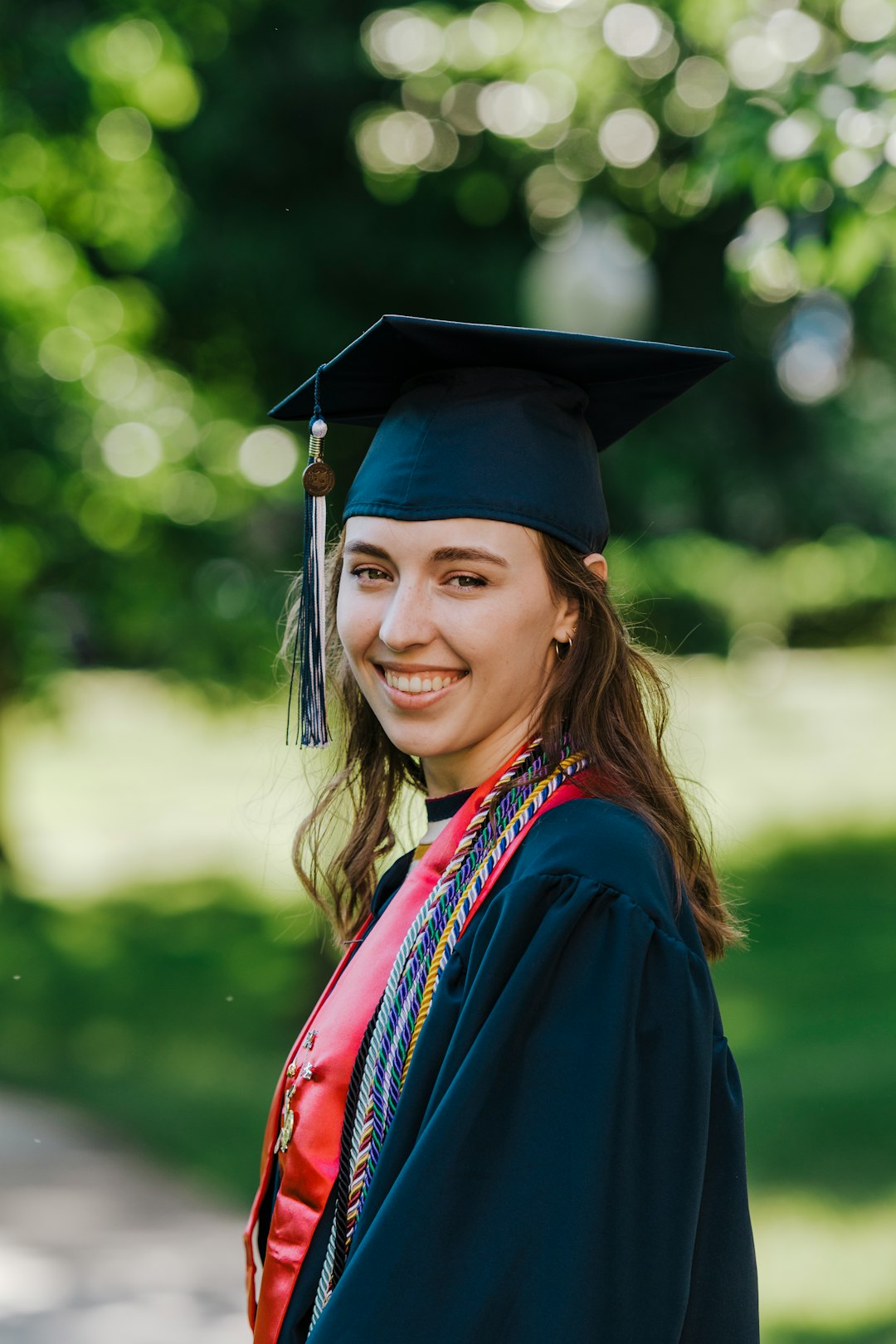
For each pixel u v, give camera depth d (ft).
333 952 33.47
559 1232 4.66
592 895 4.97
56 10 29.73
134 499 32.04
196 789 68.80
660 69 19.43
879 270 30.14
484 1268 4.67
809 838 54.75
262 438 32.09
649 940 4.95
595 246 31.71
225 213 31.73
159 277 31.37
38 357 29.96
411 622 5.53
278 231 31.22
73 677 43.68
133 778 71.36
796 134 13.15
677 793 5.86
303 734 6.47
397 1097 5.27
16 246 28.58
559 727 5.60
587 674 5.66
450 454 5.71
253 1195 23.36
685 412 36.88
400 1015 5.37
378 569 5.74
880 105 12.94
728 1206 5.24
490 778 5.71
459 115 28.48
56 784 70.44
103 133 29.17
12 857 52.44
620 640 5.79
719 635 38.14
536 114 23.41
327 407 6.71
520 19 21.01
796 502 41.70
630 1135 4.78
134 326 31.17
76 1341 17.17
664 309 33.58
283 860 33.12
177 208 30.78
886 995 34.63
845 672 89.30
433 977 5.29
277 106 30.86
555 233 31.63
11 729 51.78
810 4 13.79
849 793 62.64
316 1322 4.79
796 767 68.18
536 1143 4.75
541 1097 4.78
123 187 29.81
